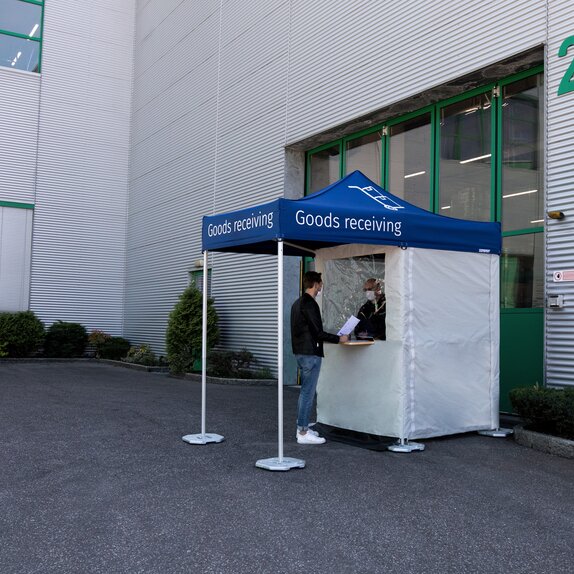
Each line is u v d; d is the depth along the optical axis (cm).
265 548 414
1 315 1861
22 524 454
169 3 1895
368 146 1189
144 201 2000
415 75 1014
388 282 715
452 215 1005
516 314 873
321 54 1230
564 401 663
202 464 620
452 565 391
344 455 659
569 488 548
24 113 1986
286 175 1328
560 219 791
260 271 1392
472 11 924
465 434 764
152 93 1980
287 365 1303
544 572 383
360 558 400
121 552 407
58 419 851
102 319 2080
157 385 1284
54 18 2052
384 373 716
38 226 1995
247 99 1467
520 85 909
